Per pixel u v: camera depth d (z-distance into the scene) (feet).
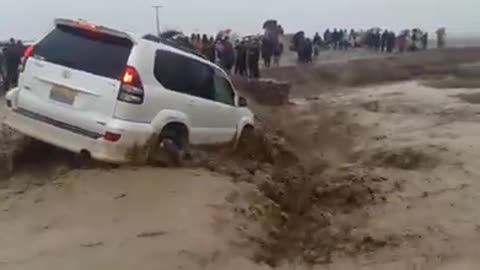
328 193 31.83
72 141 25.66
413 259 22.56
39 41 27.61
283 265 21.43
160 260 19.27
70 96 25.89
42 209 22.99
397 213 28.37
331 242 24.38
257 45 91.04
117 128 24.94
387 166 41.22
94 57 26.21
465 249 23.54
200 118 29.76
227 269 19.60
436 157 41.01
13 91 27.45
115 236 20.62
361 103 80.28
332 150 47.39
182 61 28.55
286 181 32.60
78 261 18.88
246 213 24.14
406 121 62.34
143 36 26.96
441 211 28.55
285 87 76.43
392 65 147.74
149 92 26.08
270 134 47.29
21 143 28.66
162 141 27.14
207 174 27.37
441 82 120.47
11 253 19.36
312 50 139.64
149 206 23.02
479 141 47.19
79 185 24.63
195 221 22.06
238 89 75.10
